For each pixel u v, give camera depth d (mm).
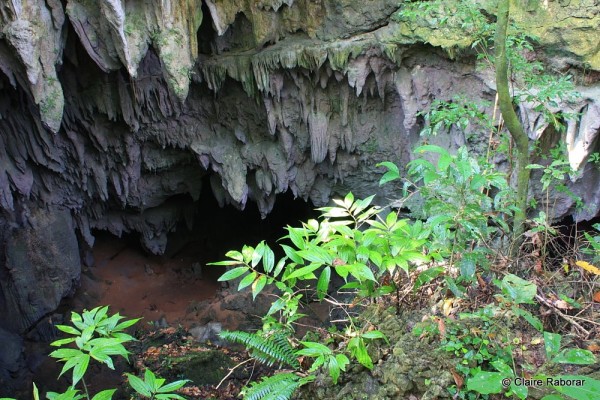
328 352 2443
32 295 8633
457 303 2859
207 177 9570
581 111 5059
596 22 4801
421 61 6102
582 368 2348
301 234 2631
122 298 10344
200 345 8781
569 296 2852
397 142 7062
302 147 7652
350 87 6789
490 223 3592
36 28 5613
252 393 2496
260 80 6902
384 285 3004
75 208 9172
